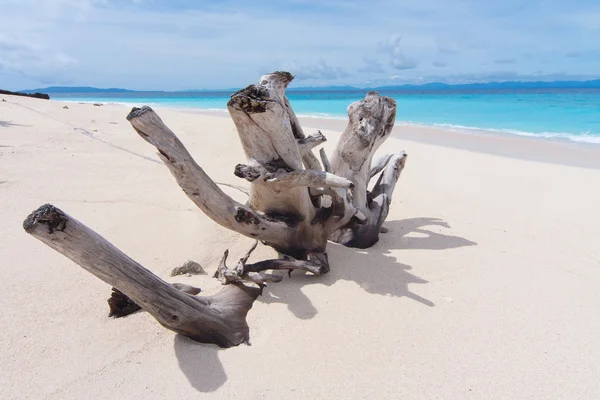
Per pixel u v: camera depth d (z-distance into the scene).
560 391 2.49
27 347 2.79
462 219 5.42
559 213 5.70
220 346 2.86
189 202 5.56
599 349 2.86
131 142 9.80
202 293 3.38
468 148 11.32
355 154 4.24
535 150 11.02
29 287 3.53
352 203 4.21
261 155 3.64
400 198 6.39
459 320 3.16
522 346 2.88
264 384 2.51
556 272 3.95
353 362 2.71
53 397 2.39
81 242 2.37
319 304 3.32
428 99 47.44
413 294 3.50
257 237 3.77
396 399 2.42
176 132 12.70
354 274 3.81
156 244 4.34
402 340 2.92
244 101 3.34
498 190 6.89
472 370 2.65
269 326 3.07
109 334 2.94
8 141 8.91
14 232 4.56
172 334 2.95
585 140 13.02
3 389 2.44
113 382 2.51
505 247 4.50
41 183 6.25
